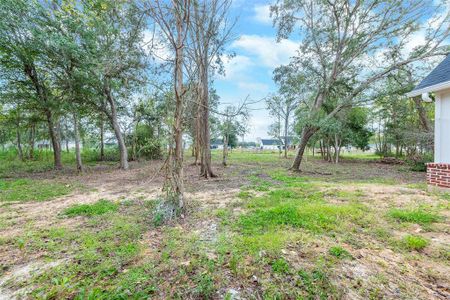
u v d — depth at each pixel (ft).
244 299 5.74
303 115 34.71
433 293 5.92
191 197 17.04
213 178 26.94
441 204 13.85
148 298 5.73
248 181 24.62
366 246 8.46
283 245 8.38
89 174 32.04
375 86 32.07
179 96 12.25
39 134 52.37
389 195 16.57
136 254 7.96
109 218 12.07
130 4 12.84
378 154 70.49
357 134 55.11
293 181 24.48
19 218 12.26
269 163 48.08
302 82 34.60
